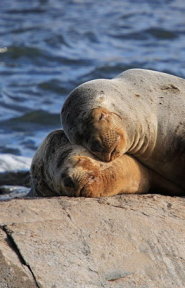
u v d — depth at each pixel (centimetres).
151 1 13688
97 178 2970
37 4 13188
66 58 8712
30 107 6775
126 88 3288
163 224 2772
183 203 2962
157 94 3322
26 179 4519
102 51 9231
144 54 9056
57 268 2495
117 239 2658
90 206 2833
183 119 3275
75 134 3100
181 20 11419
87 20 11456
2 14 12112
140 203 2920
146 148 3228
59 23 11138
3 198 3859
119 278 2534
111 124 3034
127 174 3092
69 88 7462
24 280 2441
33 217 2730
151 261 2612
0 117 6456
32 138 5909
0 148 5609
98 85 3234
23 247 2536
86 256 2562
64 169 3002
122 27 10744
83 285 2469
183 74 7950
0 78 7862
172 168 3275
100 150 3002
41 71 8169
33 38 9706
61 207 2819
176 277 2589
